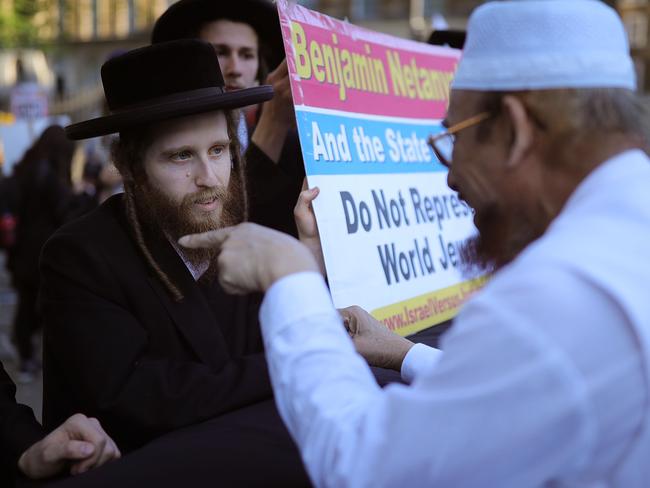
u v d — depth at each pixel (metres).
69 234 1.67
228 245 1.21
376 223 2.05
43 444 1.48
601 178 1.06
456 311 2.36
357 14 19.45
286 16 1.86
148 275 1.68
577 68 1.07
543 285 0.96
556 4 1.09
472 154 1.16
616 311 0.94
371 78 2.18
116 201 1.81
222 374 1.58
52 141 5.67
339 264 1.87
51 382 1.71
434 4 18.78
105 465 1.40
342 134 2.00
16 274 5.63
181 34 2.95
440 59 2.56
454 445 0.96
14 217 5.58
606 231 1.01
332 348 1.11
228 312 1.77
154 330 1.65
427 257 2.25
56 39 23.38
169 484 1.35
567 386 0.93
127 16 24.44
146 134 1.69
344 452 1.03
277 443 1.42
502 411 0.94
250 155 2.22
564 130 1.08
